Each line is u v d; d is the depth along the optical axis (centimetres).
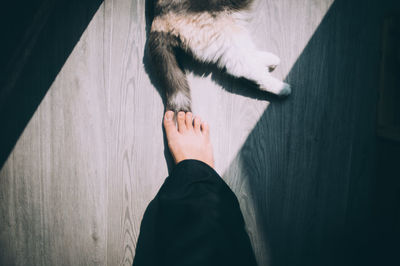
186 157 81
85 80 87
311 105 85
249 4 77
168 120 82
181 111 82
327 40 85
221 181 76
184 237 64
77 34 87
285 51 85
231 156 86
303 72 85
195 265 59
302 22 85
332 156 86
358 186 86
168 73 80
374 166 86
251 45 77
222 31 74
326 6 85
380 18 85
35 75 89
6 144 91
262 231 85
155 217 86
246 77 78
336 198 86
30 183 90
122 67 86
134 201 87
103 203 88
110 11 86
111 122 87
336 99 85
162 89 85
